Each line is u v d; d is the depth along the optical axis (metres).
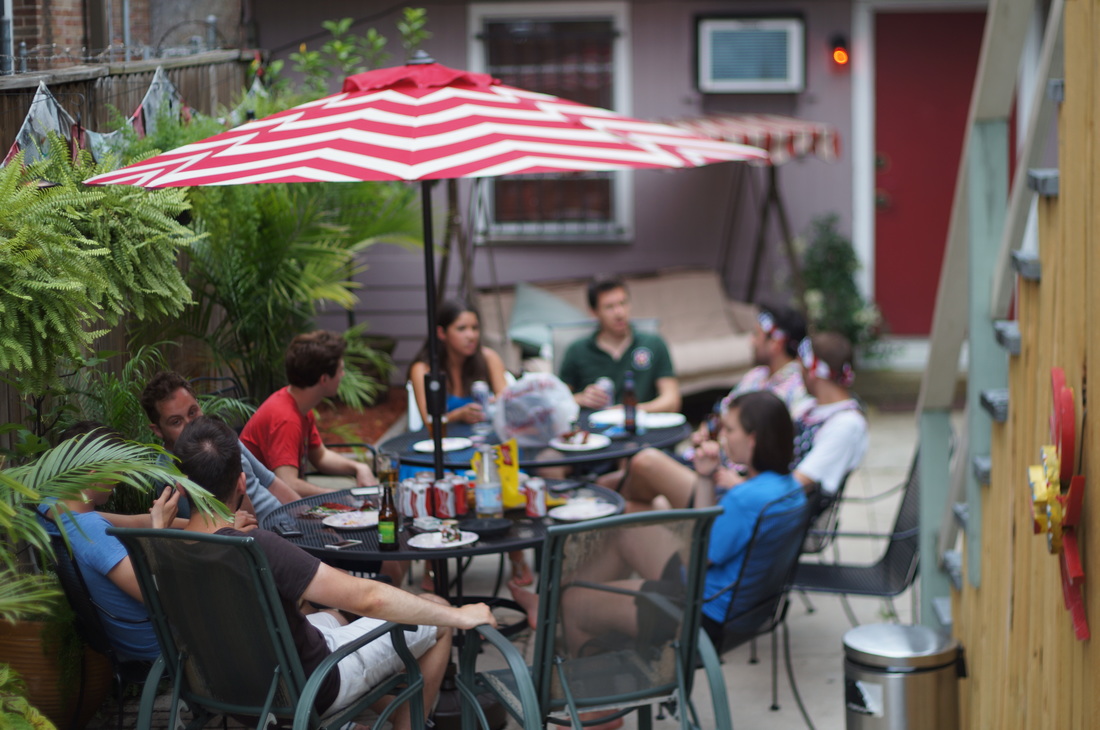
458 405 5.29
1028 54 9.34
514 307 8.50
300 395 4.23
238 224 4.73
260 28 9.28
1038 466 2.74
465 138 3.13
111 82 4.41
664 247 9.62
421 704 3.07
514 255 9.66
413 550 3.32
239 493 3.12
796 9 9.41
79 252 2.96
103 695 3.51
